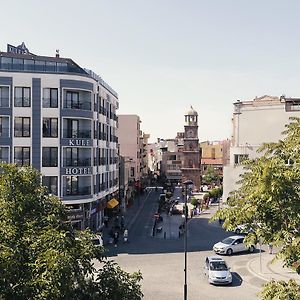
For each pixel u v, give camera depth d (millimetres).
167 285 26688
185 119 96875
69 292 10609
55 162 40688
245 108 56844
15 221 11758
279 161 10844
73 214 41188
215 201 76625
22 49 49656
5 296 9906
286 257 10039
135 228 49969
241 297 24375
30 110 40094
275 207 10328
